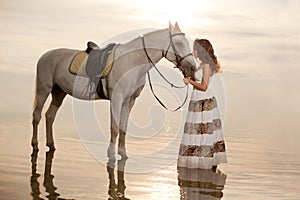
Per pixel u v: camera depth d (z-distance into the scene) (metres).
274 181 5.12
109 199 4.29
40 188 4.49
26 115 8.39
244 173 5.41
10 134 6.91
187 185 4.83
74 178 4.90
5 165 5.23
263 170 5.58
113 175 5.09
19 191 4.36
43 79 6.06
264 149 6.81
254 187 4.86
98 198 4.30
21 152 5.88
